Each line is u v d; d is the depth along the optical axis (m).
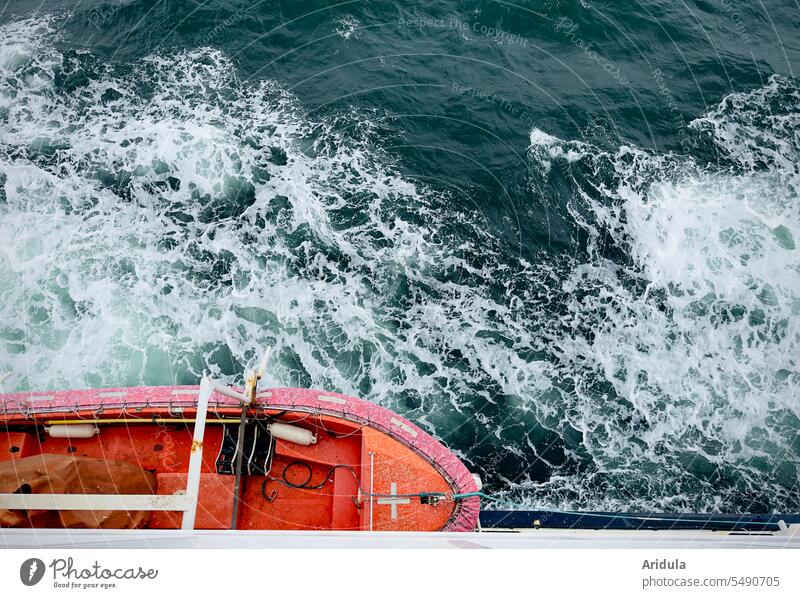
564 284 23.44
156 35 29.67
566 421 20.34
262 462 14.28
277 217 24.27
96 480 12.99
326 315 21.98
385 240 23.95
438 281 23.14
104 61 28.61
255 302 22.11
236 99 27.70
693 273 23.88
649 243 24.58
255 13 30.66
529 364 21.48
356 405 14.86
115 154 25.61
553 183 26.00
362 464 13.93
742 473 19.55
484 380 21.02
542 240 24.48
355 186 25.30
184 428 14.97
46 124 26.41
